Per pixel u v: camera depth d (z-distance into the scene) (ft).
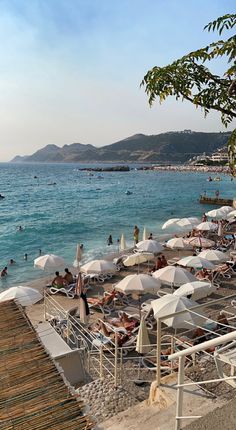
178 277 46.37
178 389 12.21
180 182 332.80
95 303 47.19
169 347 33.86
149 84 10.59
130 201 190.08
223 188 263.08
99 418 22.58
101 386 26.71
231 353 14.53
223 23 9.62
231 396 15.35
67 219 135.85
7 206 178.19
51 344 30.19
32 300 41.68
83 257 81.56
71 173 561.02
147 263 70.59
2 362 15.99
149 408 16.38
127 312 44.32
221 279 56.90
